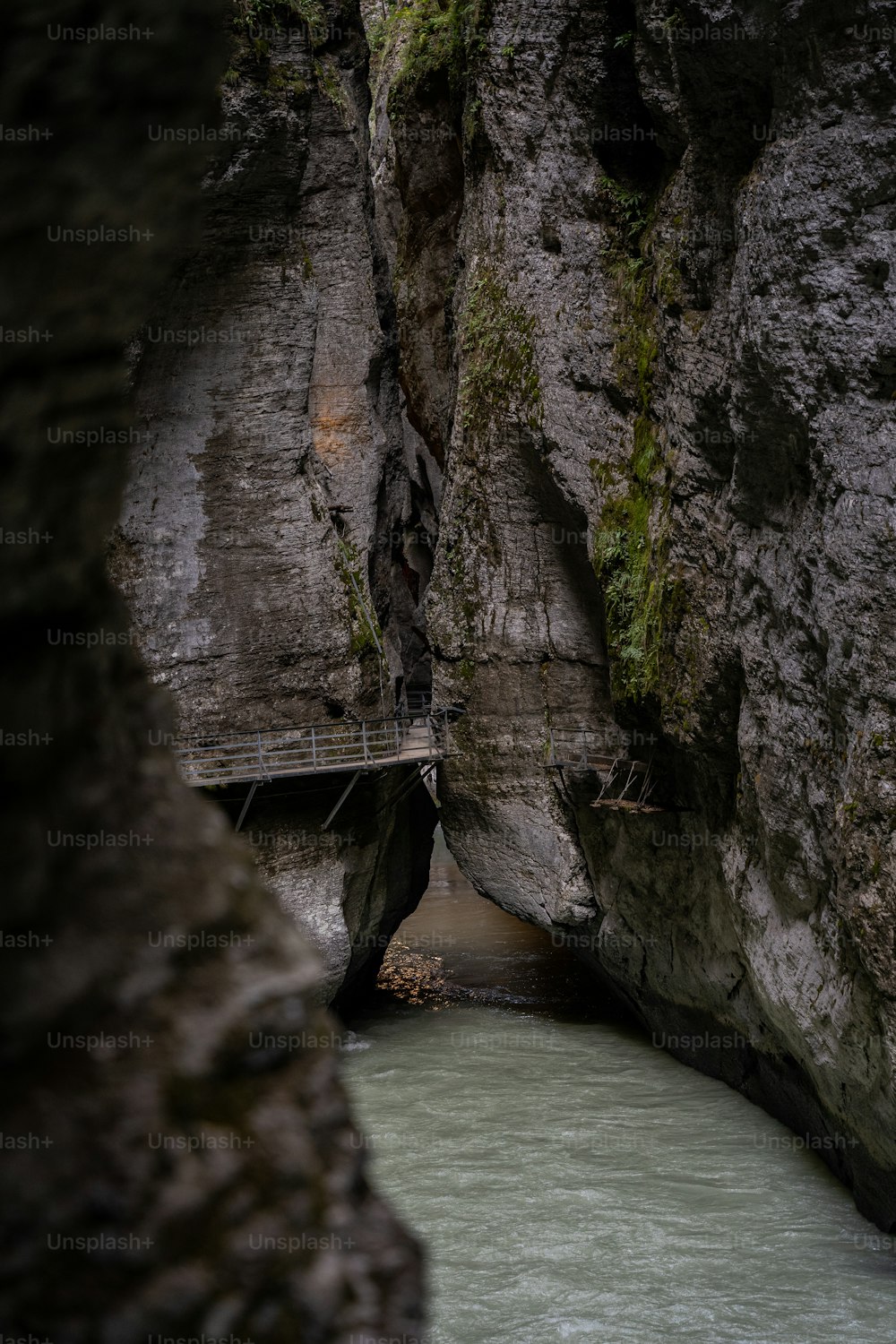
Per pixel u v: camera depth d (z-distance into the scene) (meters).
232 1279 2.41
